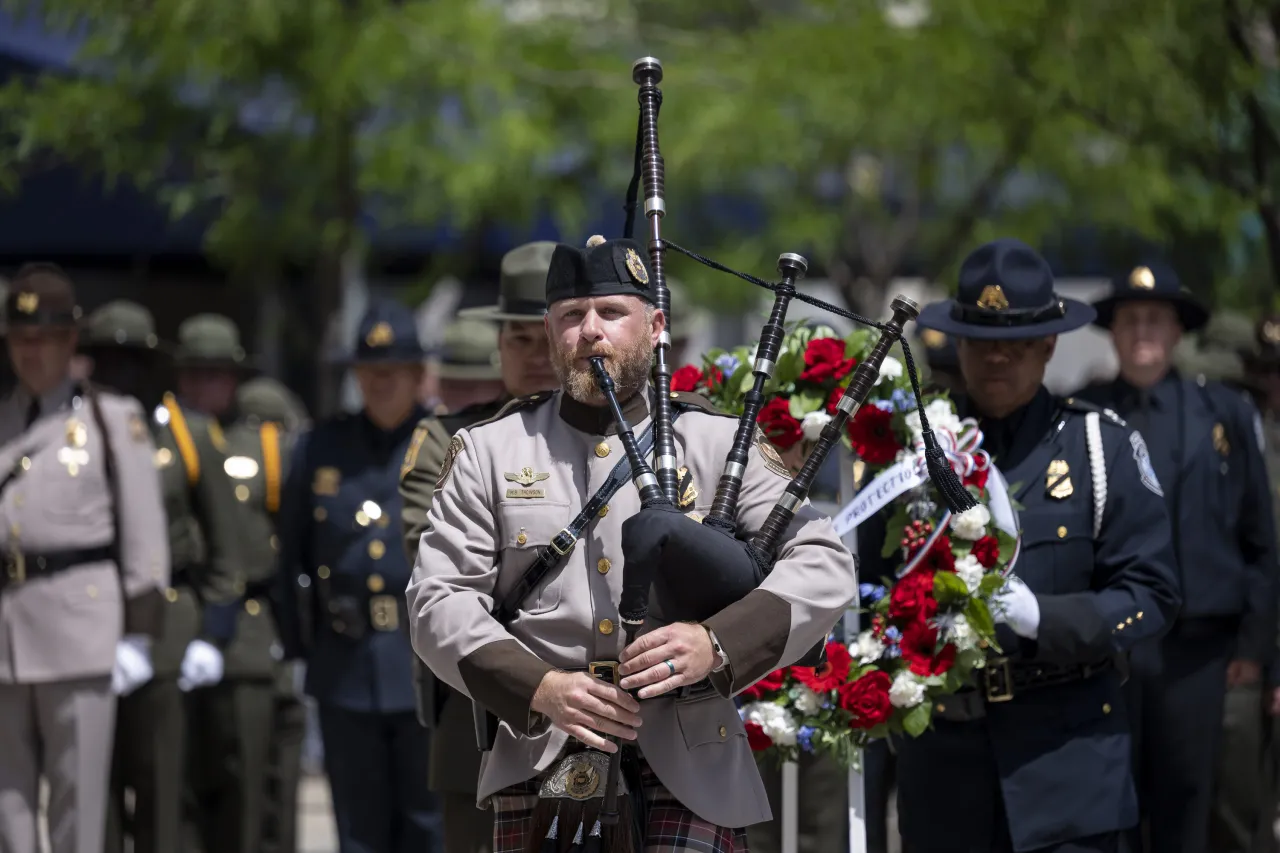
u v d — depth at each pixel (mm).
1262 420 24062
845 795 18484
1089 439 15305
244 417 27891
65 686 20984
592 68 32719
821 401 15461
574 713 11062
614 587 11711
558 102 32781
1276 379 24531
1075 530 15086
